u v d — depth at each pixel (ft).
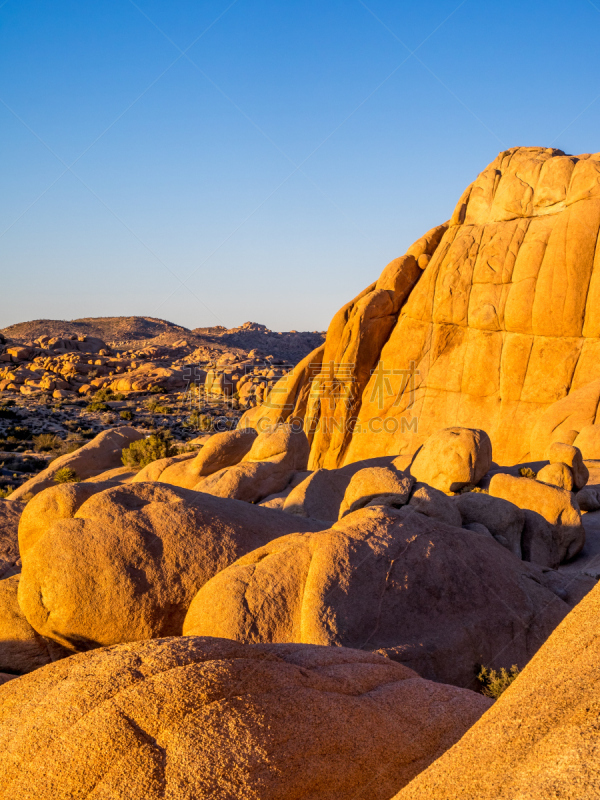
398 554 21.97
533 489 37.68
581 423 66.90
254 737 9.12
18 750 9.00
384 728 10.91
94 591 23.97
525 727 7.13
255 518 29.40
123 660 10.52
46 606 24.11
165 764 8.50
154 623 24.08
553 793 5.66
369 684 12.36
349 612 19.85
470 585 22.11
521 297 82.02
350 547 21.71
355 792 9.70
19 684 10.89
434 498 29.01
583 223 78.28
